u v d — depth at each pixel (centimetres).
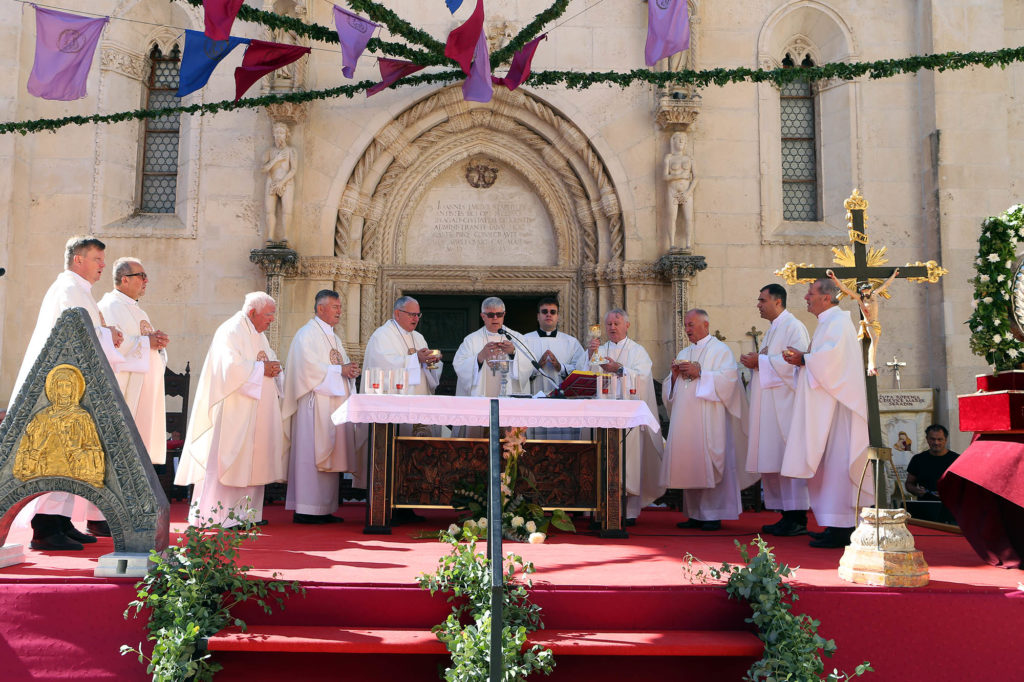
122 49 1364
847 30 1362
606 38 1352
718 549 640
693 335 884
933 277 541
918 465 988
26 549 581
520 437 718
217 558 465
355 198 1325
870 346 526
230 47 920
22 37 1302
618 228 1330
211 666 429
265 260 1251
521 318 1443
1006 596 463
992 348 608
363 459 901
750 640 444
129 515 476
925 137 1320
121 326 696
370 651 429
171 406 1268
